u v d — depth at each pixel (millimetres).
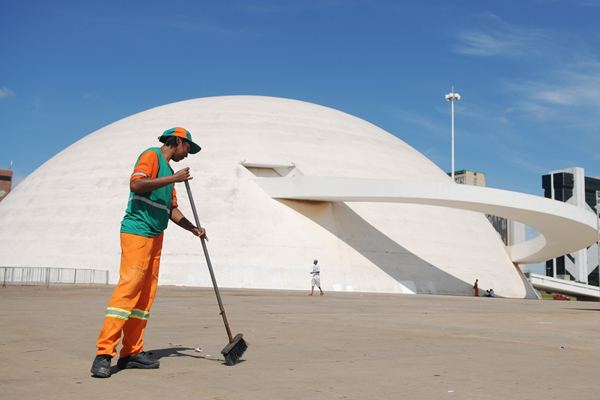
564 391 4738
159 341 7941
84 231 36156
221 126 40938
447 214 41875
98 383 4930
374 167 40469
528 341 8586
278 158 38531
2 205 43781
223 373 5449
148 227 5824
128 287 5590
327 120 44406
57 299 18188
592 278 178000
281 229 35625
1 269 35938
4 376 5129
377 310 16203
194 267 33781
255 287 33312
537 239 43312
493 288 38938
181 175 5863
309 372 5512
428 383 5004
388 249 36938
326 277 34281
